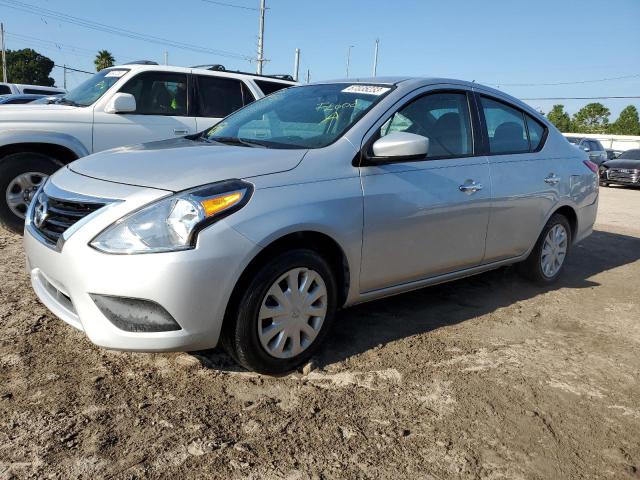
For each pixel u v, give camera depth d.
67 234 2.65
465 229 3.81
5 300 3.77
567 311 4.40
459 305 4.35
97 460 2.22
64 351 3.11
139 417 2.53
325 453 2.38
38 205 3.04
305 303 2.98
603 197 14.45
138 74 6.23
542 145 4.68
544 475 2.34
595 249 6.95
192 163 2.90
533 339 3.77
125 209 2.59
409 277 3.56
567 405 2.91
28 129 5.37
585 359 3.50
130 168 2.93
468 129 4.01
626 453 2.53
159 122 6.27
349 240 3.08
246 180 2.77
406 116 3.58
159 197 2.59
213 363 3.08
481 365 3.30
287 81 7.59
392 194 3.29
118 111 5.86
